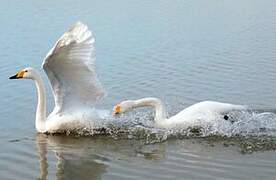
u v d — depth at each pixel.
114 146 12.51
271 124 13.06
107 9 27.27
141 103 13.23
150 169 11.09
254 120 13.09
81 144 12.70
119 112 13.24
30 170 11.21
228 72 17.53
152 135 13.00
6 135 13.17
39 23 24.78
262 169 10.86
